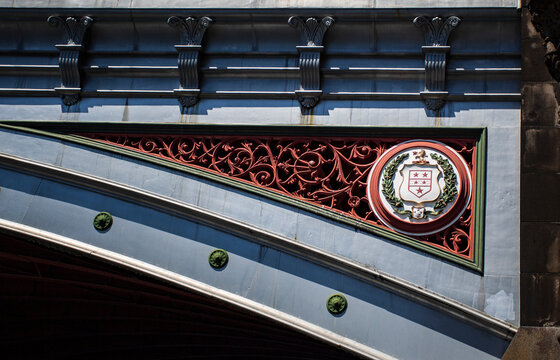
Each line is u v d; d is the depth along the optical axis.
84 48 14.82
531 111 13.30
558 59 13.38
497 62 14.03
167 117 14.53
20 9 14.88
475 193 13.45
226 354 18.56
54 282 17.38
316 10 14.21
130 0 14.74
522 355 12.12
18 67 14.94
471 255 13.13
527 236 12.68
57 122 14.66
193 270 13.66
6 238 15.56
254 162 14.04
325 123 14.14
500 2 13.91
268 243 13.56
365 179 13.80
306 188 13.83
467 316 12.79
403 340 12.90
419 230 13.38
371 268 13.21
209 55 14.67
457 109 13.96
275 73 14.44
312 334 13.05
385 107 14.13
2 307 17.98
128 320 18.22
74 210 14.25
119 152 14.33
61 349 18.88
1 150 14.62
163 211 14.02
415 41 14.25
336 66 14.33
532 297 12.41
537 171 12.98
